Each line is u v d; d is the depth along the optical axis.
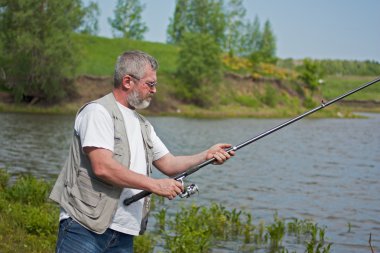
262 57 76.12
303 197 15.02
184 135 34.06
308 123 49.28
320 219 12.30
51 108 45.38
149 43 72.31
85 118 3.99
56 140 26.25
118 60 4.18
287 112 59.62
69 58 45.78
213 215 10.71
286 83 65.81
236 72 67.44
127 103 4.16
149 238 8.95
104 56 60.78
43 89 45.66
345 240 10.41
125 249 4.12
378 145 31.20
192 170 4.34
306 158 24.64
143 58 4.15
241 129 40.06
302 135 37.28
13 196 10.30
